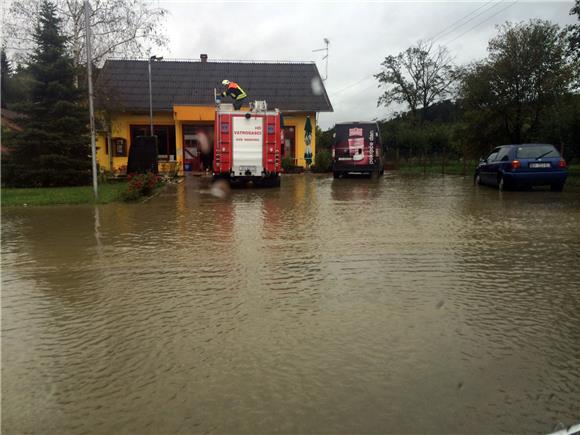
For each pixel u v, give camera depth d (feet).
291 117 104.47
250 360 11.97
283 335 13.48
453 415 9.55
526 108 72.28
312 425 9.27
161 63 110.52
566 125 62.80
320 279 18.98
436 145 139.95
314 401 10.09
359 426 9.22
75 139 66.74
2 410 9.91
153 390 10.61
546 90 69.51
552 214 35.91
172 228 31.22
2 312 15.70
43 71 65.72
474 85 74.33
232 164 63.26
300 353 12.33
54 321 14.84
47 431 9.18
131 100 101.24
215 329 13.98
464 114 79.25
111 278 19.49
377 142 81.92
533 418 9.46
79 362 12.02
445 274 19.63
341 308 15.65
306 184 70.38
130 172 73.72
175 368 11.61
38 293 17.67
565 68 68.28
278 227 31.17
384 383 10.78
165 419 9.52
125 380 11.07
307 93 107.45
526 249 24.16
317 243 25.86
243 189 61.82
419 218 34.40
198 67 111.55
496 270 20.22
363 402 10.03
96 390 10.64
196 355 12.30
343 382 10.84
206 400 10.18
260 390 10.54
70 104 66.39
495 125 75.61
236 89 70.28
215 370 11.48
